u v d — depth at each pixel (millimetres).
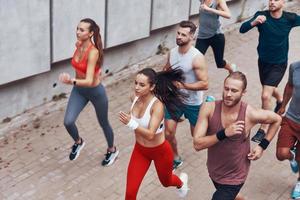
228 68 10172
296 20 7879
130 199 5953
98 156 7926
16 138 8289
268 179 7426
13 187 7102
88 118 9047
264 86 8102
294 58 12570
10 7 7961
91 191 7086
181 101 6496
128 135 8602
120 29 10328
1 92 8406
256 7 15586
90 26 6637
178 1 11773
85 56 6754
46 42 8719
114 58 10648
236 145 5289
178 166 7617
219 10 9227
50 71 9188
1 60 8086
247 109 5219
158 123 5723
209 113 5246
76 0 9125
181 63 6781
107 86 10289
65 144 8219
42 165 7637
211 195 7051
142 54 11398
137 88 5637
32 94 8961
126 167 7676
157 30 11664
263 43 7953
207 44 9625
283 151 6602
